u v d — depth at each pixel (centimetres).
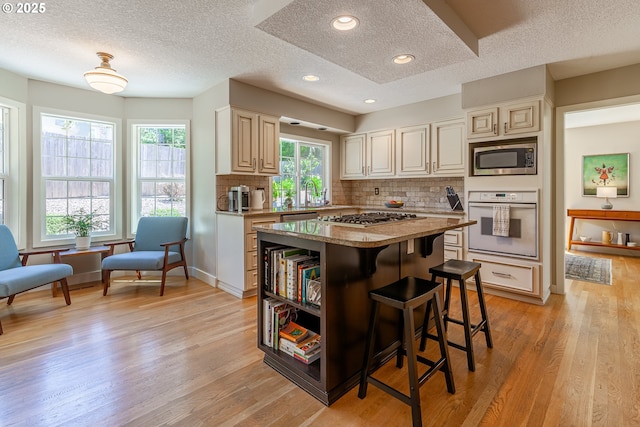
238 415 165
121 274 425
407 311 160
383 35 214
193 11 219
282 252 209
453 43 227
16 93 337
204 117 396
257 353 228
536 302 324
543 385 189
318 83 367
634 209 556
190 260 438
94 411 167
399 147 463
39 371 203
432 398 179
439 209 446
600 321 281
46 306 316
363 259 197
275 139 404
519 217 329
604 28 246
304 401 177
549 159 345
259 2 200
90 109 390
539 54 291
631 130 555
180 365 211
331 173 532
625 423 157
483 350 231
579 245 613
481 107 352
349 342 188
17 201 344
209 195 395
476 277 234
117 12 220
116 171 414
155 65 313
